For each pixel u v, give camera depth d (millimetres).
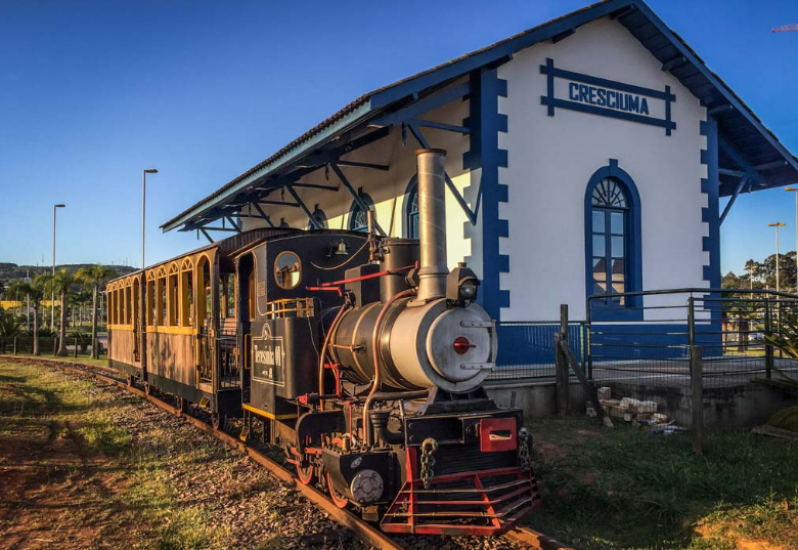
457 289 5656
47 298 40406
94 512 6648
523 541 5562
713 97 14914
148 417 12016
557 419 9633
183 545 5730
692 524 5734
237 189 17000
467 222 12719
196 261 10609
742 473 6699
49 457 9039
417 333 5582
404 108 11406
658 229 14367
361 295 6910
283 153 13781
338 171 14742
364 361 6391
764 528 5469
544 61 13133
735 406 8914
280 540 5668
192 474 7969
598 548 5426
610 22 14055
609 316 13562
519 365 11688
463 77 12859
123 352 16953
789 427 8125
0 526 6293
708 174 15156
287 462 8031
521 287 12547
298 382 7242
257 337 8516
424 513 5355
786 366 10766
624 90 14117
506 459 5734
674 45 14070
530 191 12797
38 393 16234
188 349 11086
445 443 5422
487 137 12375
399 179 15023
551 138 13125
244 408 9227
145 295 14594
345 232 8555
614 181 14078
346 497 5848
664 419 8938
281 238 8125
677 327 14250
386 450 5645
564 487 6719
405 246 6574
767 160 16016
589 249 13406
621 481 6672
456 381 5719
